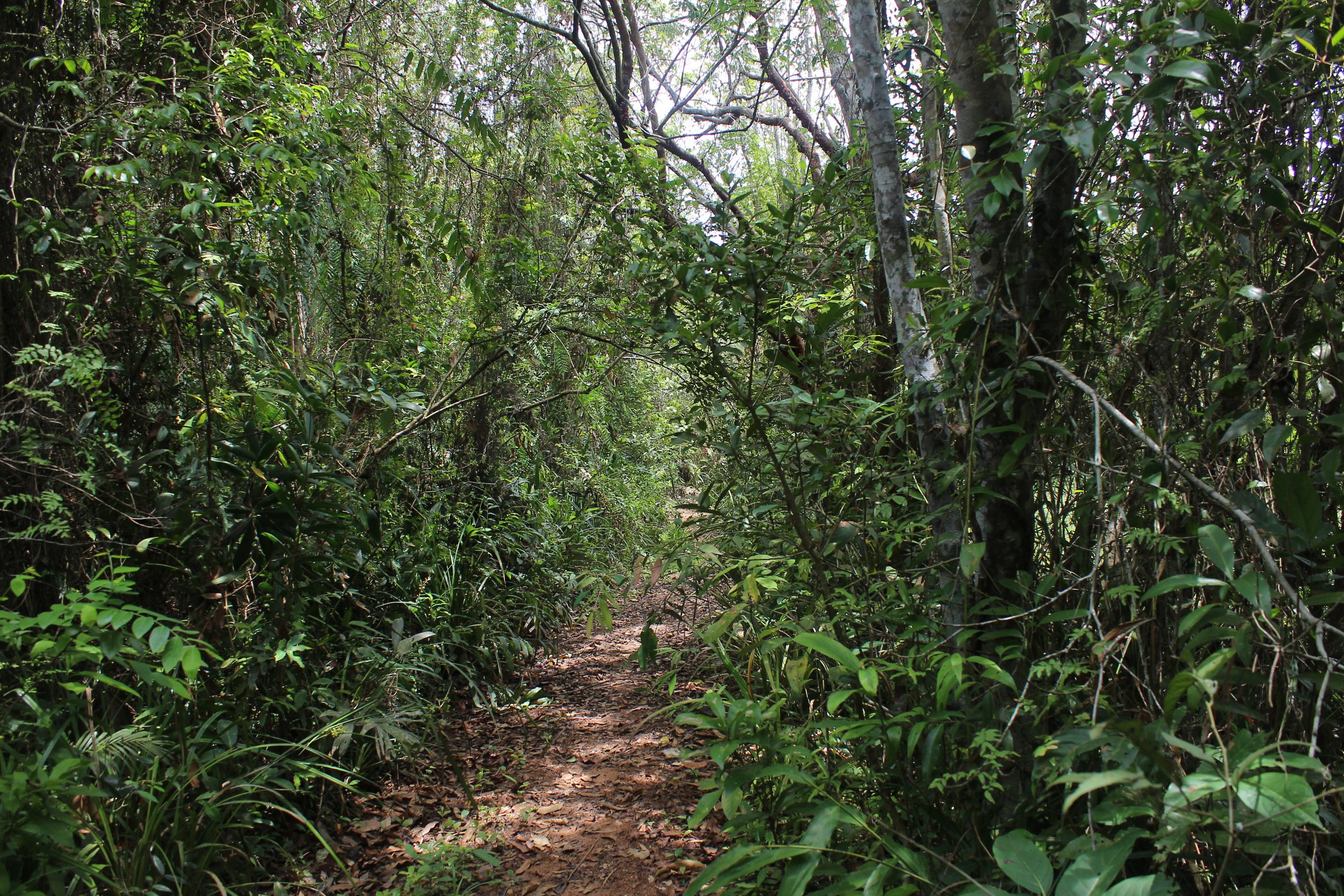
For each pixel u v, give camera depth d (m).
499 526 5.85
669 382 9.06
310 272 4.46
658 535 3.20
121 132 2.99
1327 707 1.62
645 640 2.24
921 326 2.44
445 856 3.01
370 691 3.71
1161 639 1.82
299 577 3.15
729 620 2.15
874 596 2.47
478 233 5.93
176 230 3.06
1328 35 1.63
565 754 4.17
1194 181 1.88
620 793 3.65
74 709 2.48
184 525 2.86
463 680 4.96
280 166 3.54
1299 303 1.79
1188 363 1.95
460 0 6.28
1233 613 1.62
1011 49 2.24
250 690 3.04
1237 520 1.40
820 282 3.40
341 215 4.69
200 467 3.07
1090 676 1.86
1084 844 1.39
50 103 3.11
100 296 2.97
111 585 2.03
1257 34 1.63
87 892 2.17
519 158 6.19
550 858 3.10
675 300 2.98
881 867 1.51
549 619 6.33
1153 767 1.42
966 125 2.24
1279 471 1.71
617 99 6.07
